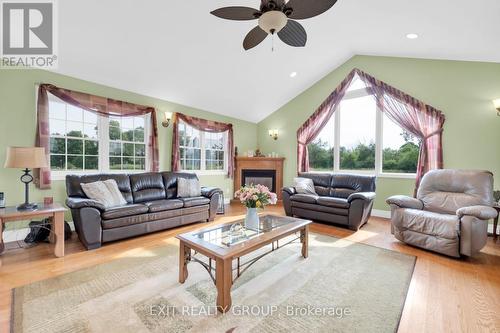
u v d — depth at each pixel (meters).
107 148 4.12
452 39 3.32
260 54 4.22
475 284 2.18
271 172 6.25
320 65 5.08
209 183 5.77
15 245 3.03
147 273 2.32
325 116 5.52
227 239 2.13
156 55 3.60
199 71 4.22
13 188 3.18
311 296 1.97
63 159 3.66
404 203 3.21
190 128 5.42
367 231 3.79
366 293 2.02
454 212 3.10
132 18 2.92
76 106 3.63
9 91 3.13
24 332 1.52
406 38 3.67
